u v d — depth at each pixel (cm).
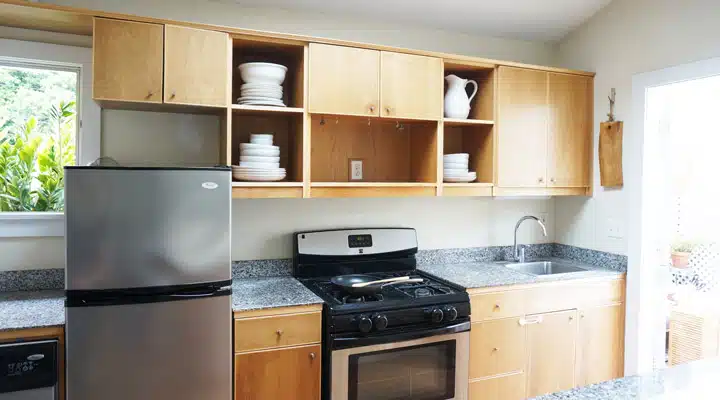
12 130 231
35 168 235
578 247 328
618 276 292
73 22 212
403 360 228
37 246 232
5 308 199
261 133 265
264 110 231
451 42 312
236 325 204
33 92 233
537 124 296
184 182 189
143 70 208
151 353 186
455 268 300
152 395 187
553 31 323
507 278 269
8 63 225
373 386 222
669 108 282
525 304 266
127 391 184
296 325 214
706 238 269
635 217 287
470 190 280
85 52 233
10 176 232
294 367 214
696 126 271
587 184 315
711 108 264
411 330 228
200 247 192
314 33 276
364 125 286
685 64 256
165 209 186
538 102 296
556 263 327
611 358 292
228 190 197
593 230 316
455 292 244
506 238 334
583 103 311
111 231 179
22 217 227
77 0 231
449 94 279
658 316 289
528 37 329
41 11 198
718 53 241
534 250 340
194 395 193
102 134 237
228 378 199
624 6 291
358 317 216
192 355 192
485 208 327
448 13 288
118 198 180
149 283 185
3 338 175
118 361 182
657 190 285
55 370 180
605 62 304
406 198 304
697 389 124
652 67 275
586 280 283
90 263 177
